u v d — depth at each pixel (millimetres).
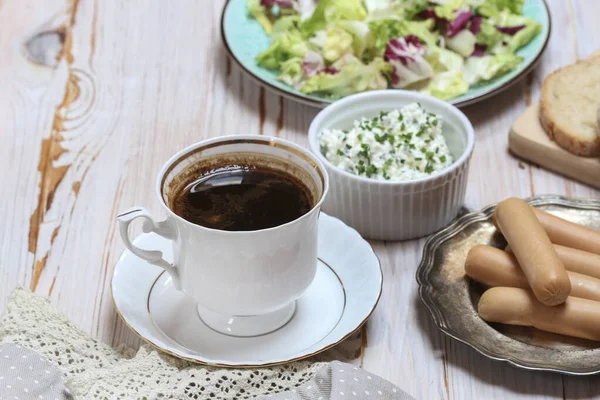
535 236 656
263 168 660
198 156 653
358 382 616
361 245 691
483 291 681
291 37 862
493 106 858
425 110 766
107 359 645
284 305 651
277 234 616
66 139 848
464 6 865
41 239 756
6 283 723
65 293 714
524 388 647
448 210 741
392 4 890
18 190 798
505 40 865
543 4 896
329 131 757
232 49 869
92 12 993
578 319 640
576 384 647
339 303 673
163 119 866
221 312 649
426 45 845
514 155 815
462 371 658
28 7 999
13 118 871
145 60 934
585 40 930
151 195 794
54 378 625
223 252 619
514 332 655
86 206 784
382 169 730
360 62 843
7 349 631
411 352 669
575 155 783
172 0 1011
